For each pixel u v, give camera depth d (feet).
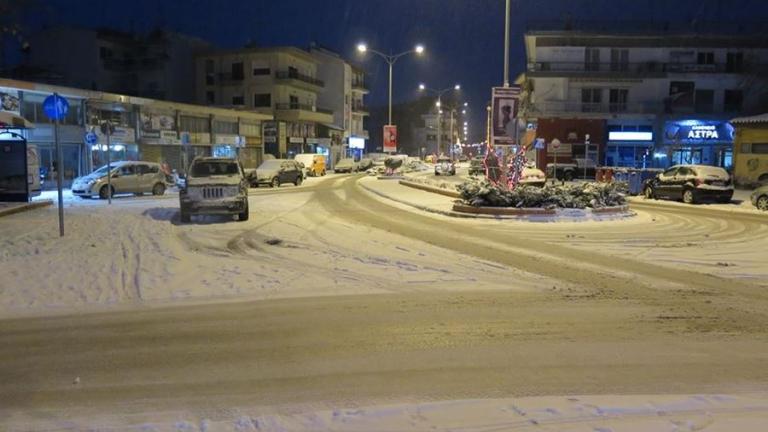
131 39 224.53
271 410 16.67
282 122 217.15
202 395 17.84
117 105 131.54
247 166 195.42
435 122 450.71
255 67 230.27
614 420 15.72
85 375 19.54
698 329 24.41
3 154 75.46
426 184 109.40
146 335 23.65
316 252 42.27
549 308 27.63
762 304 28.45
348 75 283.79
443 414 16.17
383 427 15.42
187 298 29.37
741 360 20.70
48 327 24.70
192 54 234.79
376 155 310.86
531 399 17.26
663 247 45.62
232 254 41.42
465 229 55.83
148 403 17.26
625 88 186.39
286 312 26.86
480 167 182.09
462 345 22.36
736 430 15.12
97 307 27.73
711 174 87.35
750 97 181.06
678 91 184.55
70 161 118.32
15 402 17.43
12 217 63.10
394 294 30.25
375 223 60.49
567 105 186.19
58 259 38.68
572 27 188.65
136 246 44.14
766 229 57.31
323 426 15.52
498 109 74.08
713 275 35.14
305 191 111.65
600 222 61.72
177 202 83.97
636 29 186.29
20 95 105.19
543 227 57.57
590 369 19.85
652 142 183.83
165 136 148.36
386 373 19.53
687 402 16.94
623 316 26.32
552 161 180.04
